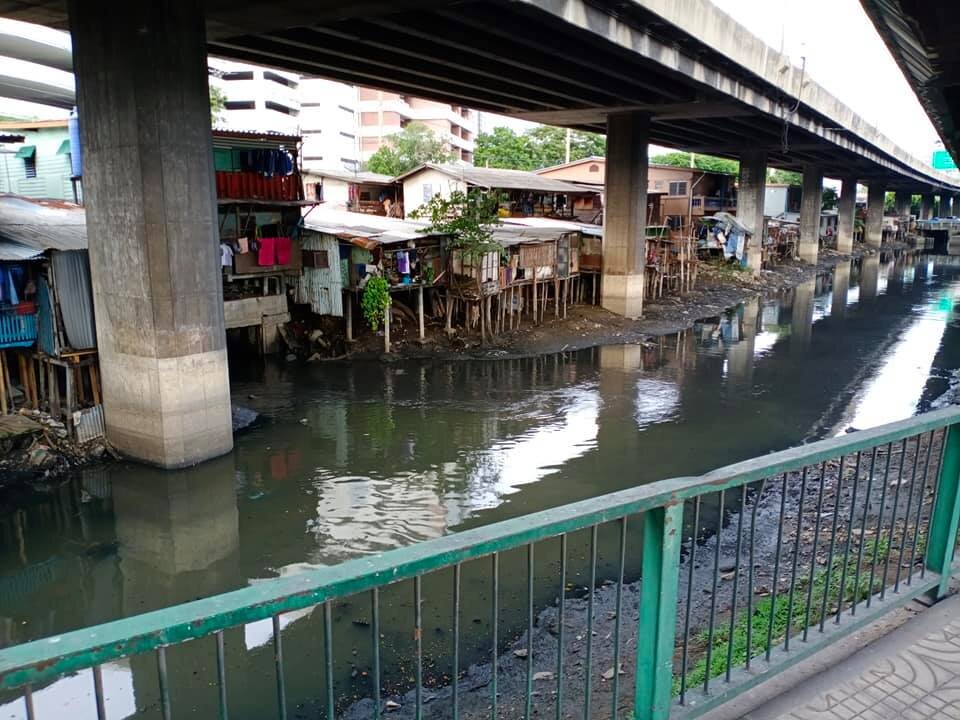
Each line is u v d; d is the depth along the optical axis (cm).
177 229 1150
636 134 2620
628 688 565
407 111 7275
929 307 3309
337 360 2038
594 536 273
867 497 389
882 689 360
